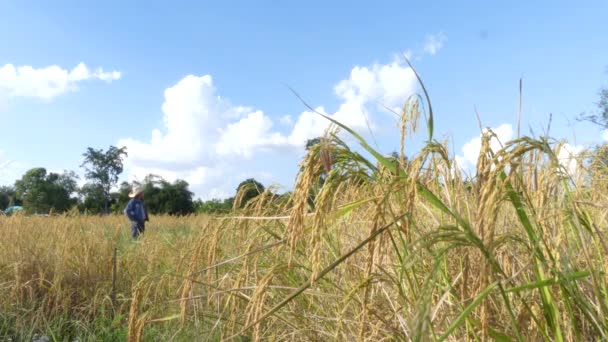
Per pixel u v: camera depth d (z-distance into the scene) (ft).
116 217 65.87
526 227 7.56
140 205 47.73
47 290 22.33
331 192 7.00
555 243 7.58
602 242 7.62
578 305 7.43
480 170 7.41
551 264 7.29
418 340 4.99
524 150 6.51
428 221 11.59
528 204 7.86
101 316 20.54
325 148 7.09
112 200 311.27
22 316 20.03
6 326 19.42
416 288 8.31
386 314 10.13
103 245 26.25
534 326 7.81
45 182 262.06
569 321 7.66
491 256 6.39
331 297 11.51
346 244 12.30
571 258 7.75
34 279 21.89
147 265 23.36
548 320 7.46
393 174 8.36
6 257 24.59
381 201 7.39
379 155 7.86
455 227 6.49
